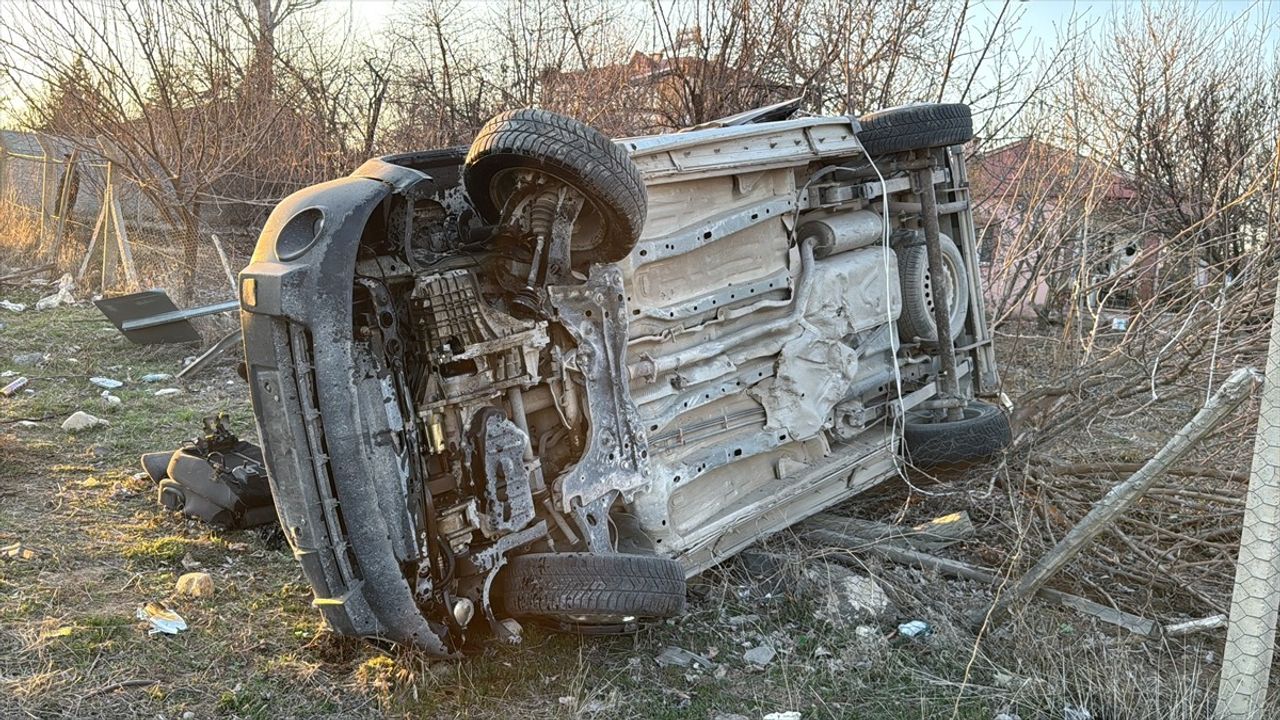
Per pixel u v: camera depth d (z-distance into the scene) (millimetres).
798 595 4336
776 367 4652
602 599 3436
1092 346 6496
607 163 3453
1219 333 5059
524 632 3877
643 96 10336
